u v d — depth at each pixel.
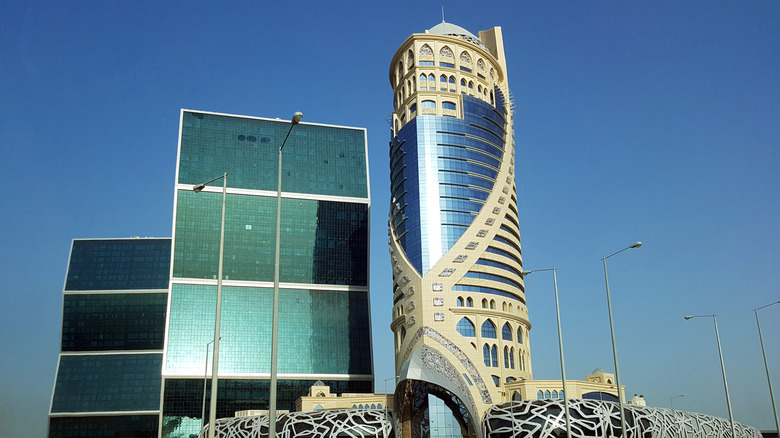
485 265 161.12
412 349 153.88
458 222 163.25
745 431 175.00
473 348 151.62
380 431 152.88
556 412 135.50
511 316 160.75
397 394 150.00
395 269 167.75
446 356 149.25
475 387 147.25
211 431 52.78
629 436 137.75
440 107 174.50
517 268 168.88
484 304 158.25
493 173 171.88
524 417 137.00
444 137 170.12
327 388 186.25
